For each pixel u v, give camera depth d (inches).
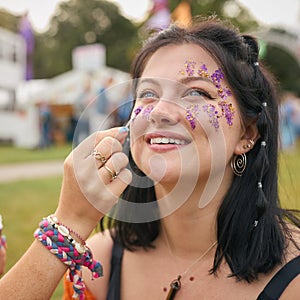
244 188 54.7
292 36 534.6
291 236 54.8
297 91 938.7
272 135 56.5
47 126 554.9
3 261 45.6
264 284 51.5
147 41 58.7
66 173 44.9
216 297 52.4
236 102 53.3
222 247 53.6
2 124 679.7
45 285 44.1
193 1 899.4
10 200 239.8
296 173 251.8
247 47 56.3
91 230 45.9
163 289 55.6
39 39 1566.2
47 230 44.4
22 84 693.3
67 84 542.0
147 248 58.5
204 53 53.1
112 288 57.6
